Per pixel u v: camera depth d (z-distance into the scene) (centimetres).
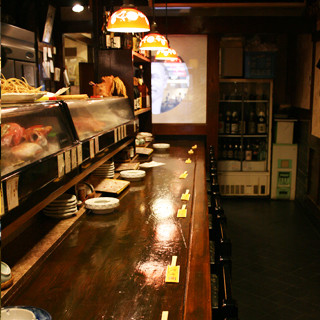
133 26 343
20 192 175
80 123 271
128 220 279
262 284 425
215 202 317
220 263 208
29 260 210
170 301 171
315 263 474
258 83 757
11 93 204
